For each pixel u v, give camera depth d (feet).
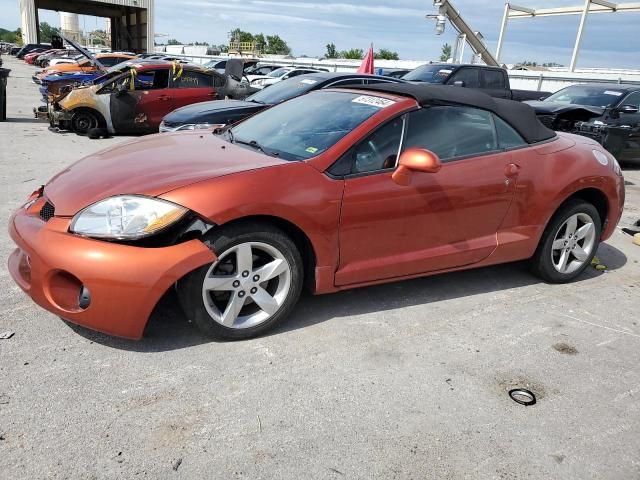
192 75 36.76
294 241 10.35
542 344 10.78
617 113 30.81
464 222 11.81
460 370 9.62
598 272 15.14
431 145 11.32
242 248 9.39
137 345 9.57
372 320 11.21
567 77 62.18
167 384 8.56
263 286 10.03
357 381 9.05
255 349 9.77
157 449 7.21
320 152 10.34
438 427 8.07
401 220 10.87
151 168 9.83
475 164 11.69
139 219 8.62
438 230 11.49
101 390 8.29
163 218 8.65
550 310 12.37
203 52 167.32
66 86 37.19
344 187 10.13
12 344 9.32
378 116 10.87
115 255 8.49
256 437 7.57
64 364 8.87
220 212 8.90
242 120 14.07
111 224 8.62
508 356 10.23
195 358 9.32
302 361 9.51
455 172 11.40
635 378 9.82
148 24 151.43
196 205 8.81
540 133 13.14
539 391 9.19
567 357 10.36
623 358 10.48
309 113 12.30
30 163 24.95
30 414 7.65
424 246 11.46
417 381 9.18
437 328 11.09
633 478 7.40
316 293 10.55
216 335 9.71
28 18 148.46
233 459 7.14
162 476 6.77
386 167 10.70
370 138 10.62
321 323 10.90
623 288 14.07
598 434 8.22
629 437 8.21
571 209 13.33
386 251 11.00
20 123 38.55
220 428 7.69
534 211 12.70
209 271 9.17
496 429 8.14
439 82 38.22
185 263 8.77
